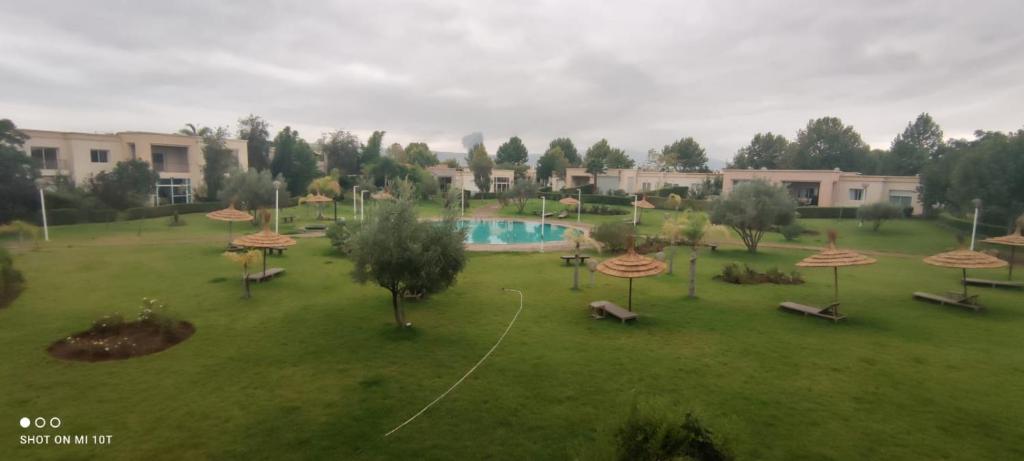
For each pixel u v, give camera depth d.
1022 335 12.05
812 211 45.03
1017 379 9.30
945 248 29.08
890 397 8.51
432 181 59.72
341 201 56.59
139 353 10.04
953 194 30.12
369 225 11.19
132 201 35.66
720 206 26.31
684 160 95.88
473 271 20.19
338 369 9.53
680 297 15.98
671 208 52.72
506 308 14.34
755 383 9.08
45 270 17.42
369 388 8.70
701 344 11.26
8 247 22.16
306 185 56.81
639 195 57.69
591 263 17.58
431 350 10.66
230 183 32.69
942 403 8.28
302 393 8.45
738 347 11.05
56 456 6.39
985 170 27.17
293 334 11.52
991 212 28.28
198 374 9.12
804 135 84.94
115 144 42.66
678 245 28.75
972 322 13.19
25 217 29.34
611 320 13.18
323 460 6.48
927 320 13.34
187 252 22.06
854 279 19.34
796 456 6.68
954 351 10.84
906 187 46.78
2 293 13.63
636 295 16.19
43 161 38.34
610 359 10.26
